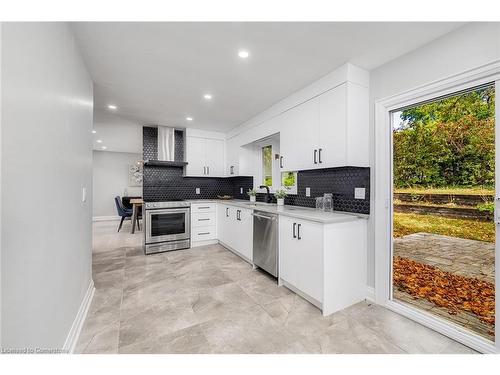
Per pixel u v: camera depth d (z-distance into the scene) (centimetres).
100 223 671
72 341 150
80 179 183
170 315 190
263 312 195
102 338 160
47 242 114
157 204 370
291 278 230
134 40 175
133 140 567
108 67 214
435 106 241
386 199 210
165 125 423
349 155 207
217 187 493
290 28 161
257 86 257
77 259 171
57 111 130
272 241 258
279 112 300
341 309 202
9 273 81
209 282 256
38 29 106
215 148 465
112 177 752
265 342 158
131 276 272
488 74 147
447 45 166
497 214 143
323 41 176
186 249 389
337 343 157
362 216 214
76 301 167
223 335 165
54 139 125
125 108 329
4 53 79
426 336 166
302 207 297
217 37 172
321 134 235
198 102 306
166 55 196
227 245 385
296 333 168
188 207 396
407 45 181
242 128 405
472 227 226
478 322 178
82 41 175
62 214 137
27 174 94
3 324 77
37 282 103
